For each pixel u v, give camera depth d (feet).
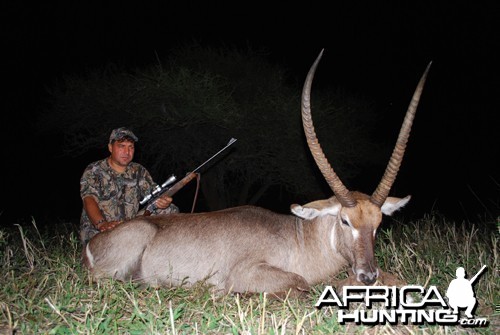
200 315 13.12
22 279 14.65
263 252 15.74
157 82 34.73
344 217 14.39
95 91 35.60
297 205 14.62
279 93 38.01
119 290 14.21
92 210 17.71
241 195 40.93
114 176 18.85
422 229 22.39
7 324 12.05
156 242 16.10
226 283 15.67
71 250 19.98
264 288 15.06
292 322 12.87
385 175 13.98
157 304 13.46
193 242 15.98
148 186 19.53
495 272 15.85
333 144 37.47
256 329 12.08
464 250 18.06
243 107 37.52
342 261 15.55
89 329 11.80
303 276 15.87
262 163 38.52
